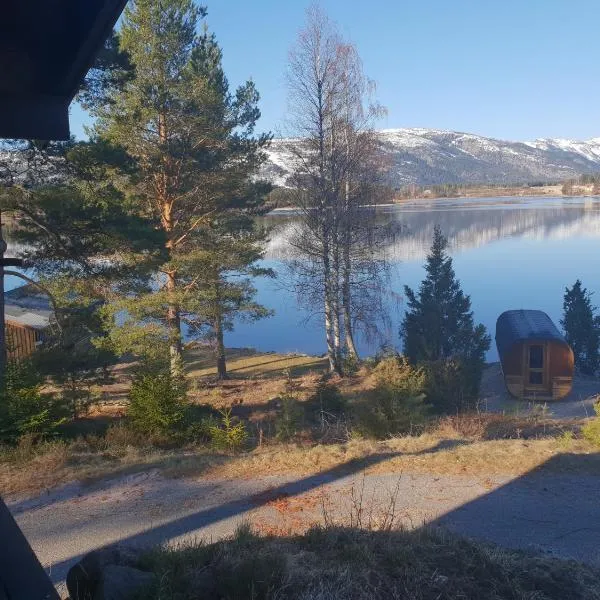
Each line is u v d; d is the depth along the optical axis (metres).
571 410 21.59
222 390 23.17
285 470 9.07
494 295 50.25
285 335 42.56
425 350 19.81
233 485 8.59
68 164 15.92
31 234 15.79
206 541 6.77
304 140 25.61
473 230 97.62
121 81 18.23
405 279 54.25
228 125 22.97
